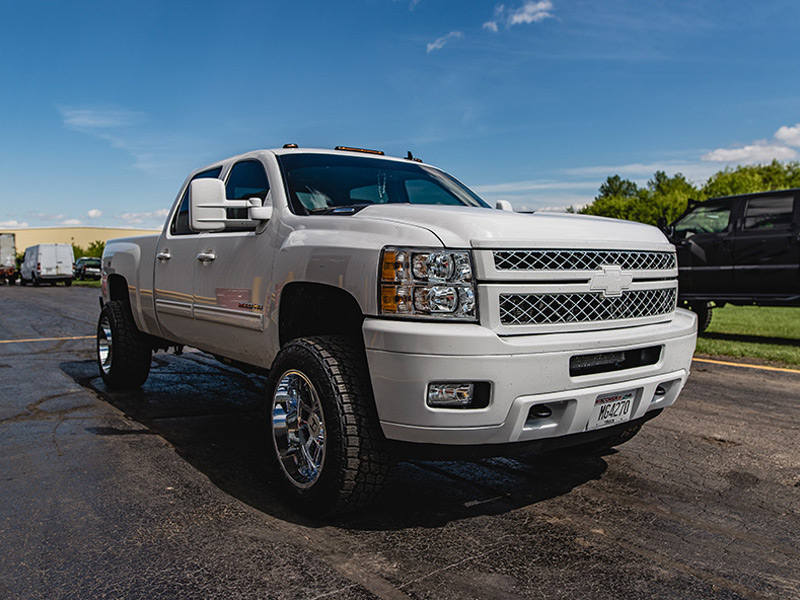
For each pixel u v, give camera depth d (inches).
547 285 115.4
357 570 103.3
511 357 108.3
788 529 123.0
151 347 234.5
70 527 118.0
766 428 192.5
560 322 117.0
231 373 276.5
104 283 246.5
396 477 148.3
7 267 1610.5
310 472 124.6
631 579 102.3
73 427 185.5
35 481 141.3
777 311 623.5
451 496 137.0
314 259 129.0
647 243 135.0
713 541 117.1
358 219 127.0
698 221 414.6
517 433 113.3
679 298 418.6
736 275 389.1
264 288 146.0
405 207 126.6
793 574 105.3
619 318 127.1
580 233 123.1
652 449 171.8
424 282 109.9
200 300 174.9
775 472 154.6
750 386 252.8
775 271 371.9
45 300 805.9
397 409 111.0
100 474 146.2
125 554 107.7
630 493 140.2
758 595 98.4
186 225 192.9
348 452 116.0
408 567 104.7
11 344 364.2
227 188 181.3
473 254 110.9
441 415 108.7
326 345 124.3
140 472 147.9
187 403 218.2
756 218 384.5
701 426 194.5
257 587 97.4
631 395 128.0
